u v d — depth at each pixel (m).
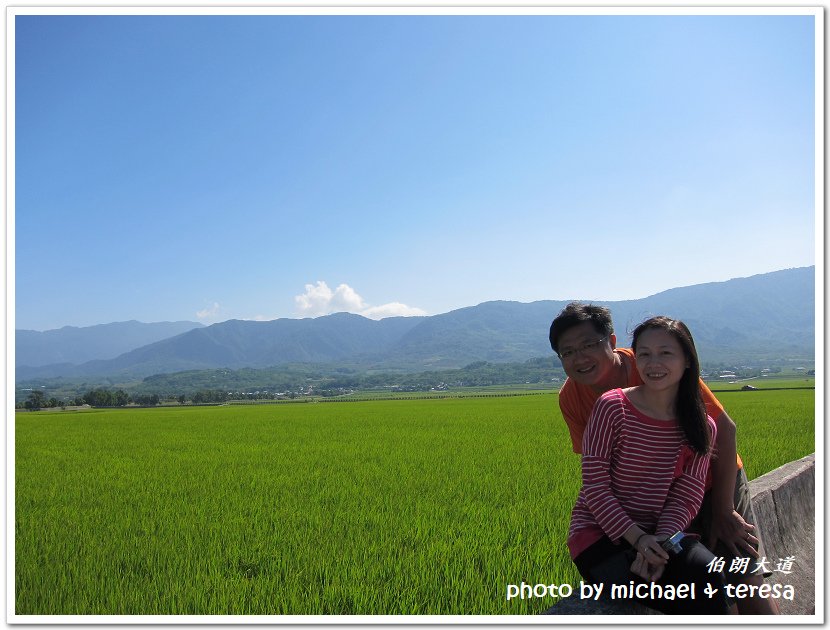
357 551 5.39
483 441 16.89
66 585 4.91
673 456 2.74
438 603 4.14
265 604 4.31
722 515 3.10
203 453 16.23
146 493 9.48
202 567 5.21
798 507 5.24
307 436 21.30
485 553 5.02
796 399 35.19
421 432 21.47
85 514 7.86
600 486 2.71
